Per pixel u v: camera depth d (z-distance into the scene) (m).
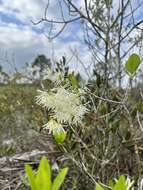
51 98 1.74
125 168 2.60
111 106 2.54
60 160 2.79
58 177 1.05
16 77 5.66
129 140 2.44
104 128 2.54
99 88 2.58
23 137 4.46
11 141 4.76
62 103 1.76
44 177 1.04
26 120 4.86
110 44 2.44
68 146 2.30
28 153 3.39
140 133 2.62
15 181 2.92
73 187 2.44
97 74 2.58
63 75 2.03
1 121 5.47
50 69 2.31
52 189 1.04
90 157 2.55
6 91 6.03
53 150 3.02
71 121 1.82
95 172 2.41
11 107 5.59
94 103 2.46
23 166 3.11
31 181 1.04
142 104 2.54
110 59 2.49
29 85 5.57
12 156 3.56
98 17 2.49
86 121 2.53
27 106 5.16
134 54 1.89
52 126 1.81
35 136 3.58
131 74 1.92
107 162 2.35
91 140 2.57
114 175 2.53
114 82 2.61
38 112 3.27
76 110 1.76
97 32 2.39
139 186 1.98
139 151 2.59
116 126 2.53
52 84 2.25
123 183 1.21
